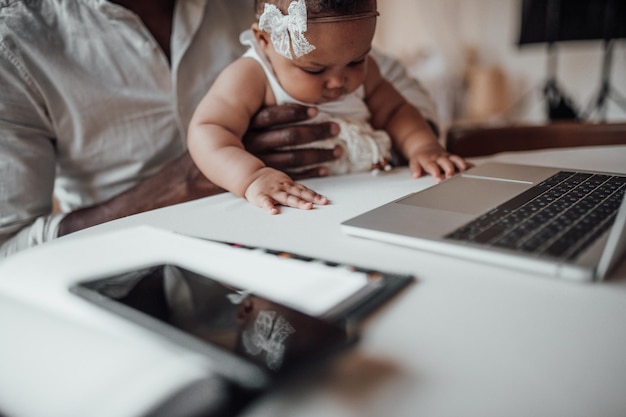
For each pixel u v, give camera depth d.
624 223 0.36
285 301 0.30
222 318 0.27
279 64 0.74
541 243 0.40
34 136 0.84
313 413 0.22
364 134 0.78
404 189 0.65
